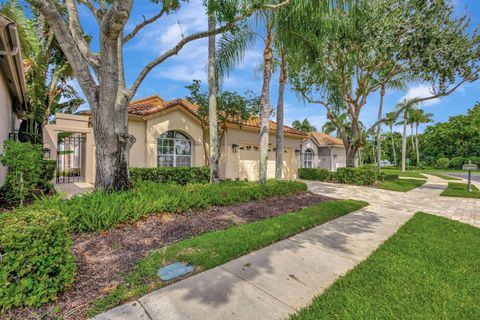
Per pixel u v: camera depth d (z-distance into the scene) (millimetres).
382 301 2744
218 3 5504
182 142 12680
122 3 4703
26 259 2447
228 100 11414
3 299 2332
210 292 2906
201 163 13109
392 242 4645
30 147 6297
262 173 9680
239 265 3625
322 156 24844
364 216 6812
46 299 2516
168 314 2488
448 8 10633
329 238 4910
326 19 8500
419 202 9445
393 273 3387
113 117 5832
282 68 11070
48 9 5074
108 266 3371
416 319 2459
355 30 10523
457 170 40469
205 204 6266
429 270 3484
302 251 4207
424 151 50125
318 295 2879
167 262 3559
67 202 4789
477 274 3396
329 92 14188
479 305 2695
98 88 5812
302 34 9031
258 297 2830
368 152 52125
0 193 6168
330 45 11891
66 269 2717
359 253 4160
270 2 7848
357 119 15898
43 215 2830
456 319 2467
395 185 15016
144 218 5055
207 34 6285
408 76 13297
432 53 10977
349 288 3010
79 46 6082
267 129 9734
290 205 7707
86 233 4262
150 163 11086
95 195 5148
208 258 3686
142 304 2641
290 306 2678
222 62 9391
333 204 7891
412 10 11031
